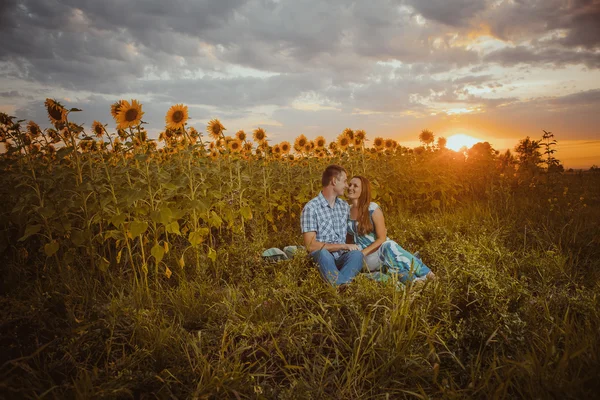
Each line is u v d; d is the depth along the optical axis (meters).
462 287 3.31
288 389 2.30
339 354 2.65
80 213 4.75
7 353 2.62
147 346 2.75
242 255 4.37
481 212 6.73
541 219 6.02
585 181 9.92
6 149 4.57
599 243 4.77
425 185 8.11
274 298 3.48
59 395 2.18
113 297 3.39
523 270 3.89
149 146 4.36
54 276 4.04
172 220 4.14
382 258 4.19
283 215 7.73
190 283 3.96
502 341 2.58
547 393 1.96
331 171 4.39
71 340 2.60
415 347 2.58
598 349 2.25
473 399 2.17
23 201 4.15
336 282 3.75
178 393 2.29
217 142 7.39
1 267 4.38
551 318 2.73
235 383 2.31
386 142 9.64
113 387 2.18
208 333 3.01
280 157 9.11
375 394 2.34
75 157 4.45
